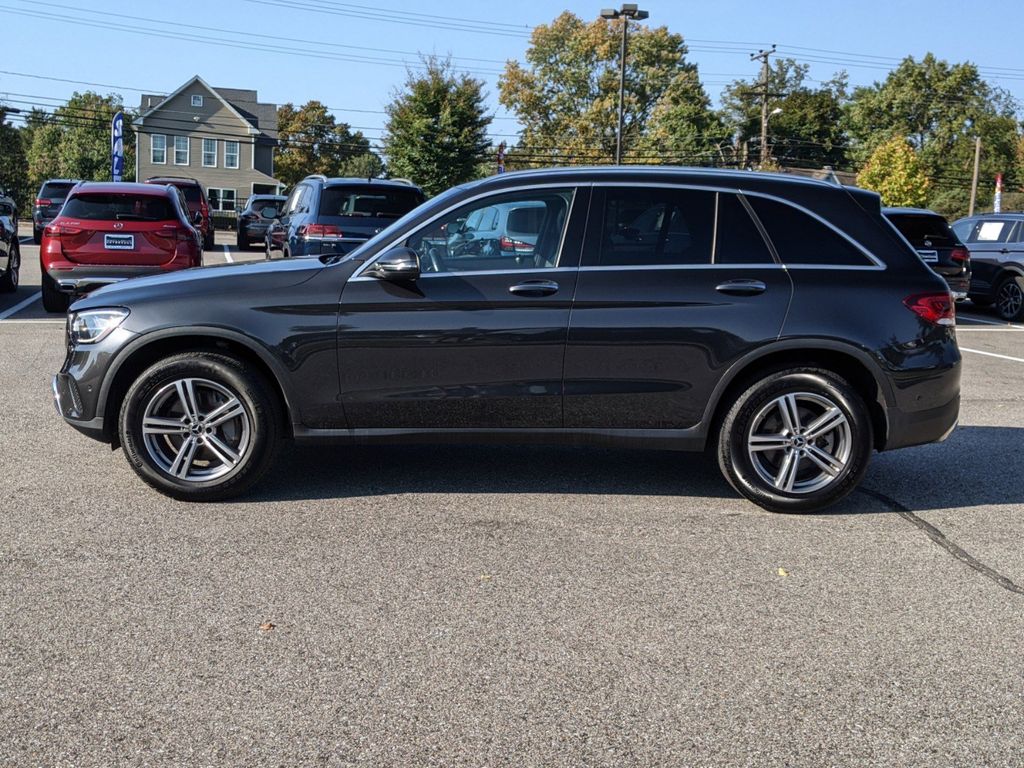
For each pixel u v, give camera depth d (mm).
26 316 12945
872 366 5289
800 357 5414
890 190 55594
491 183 5355
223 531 4859
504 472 6039
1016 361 11812
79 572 4297
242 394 5191
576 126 69438
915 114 83250
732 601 4168
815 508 5398
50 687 3305
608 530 5023
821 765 2959
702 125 72250
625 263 5273
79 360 5277
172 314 5180
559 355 5227
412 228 5293
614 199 5320
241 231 30109
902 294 5348
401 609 3994
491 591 4199
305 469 6000
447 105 47969
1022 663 3666
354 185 13234
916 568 4633
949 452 6969
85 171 80562
